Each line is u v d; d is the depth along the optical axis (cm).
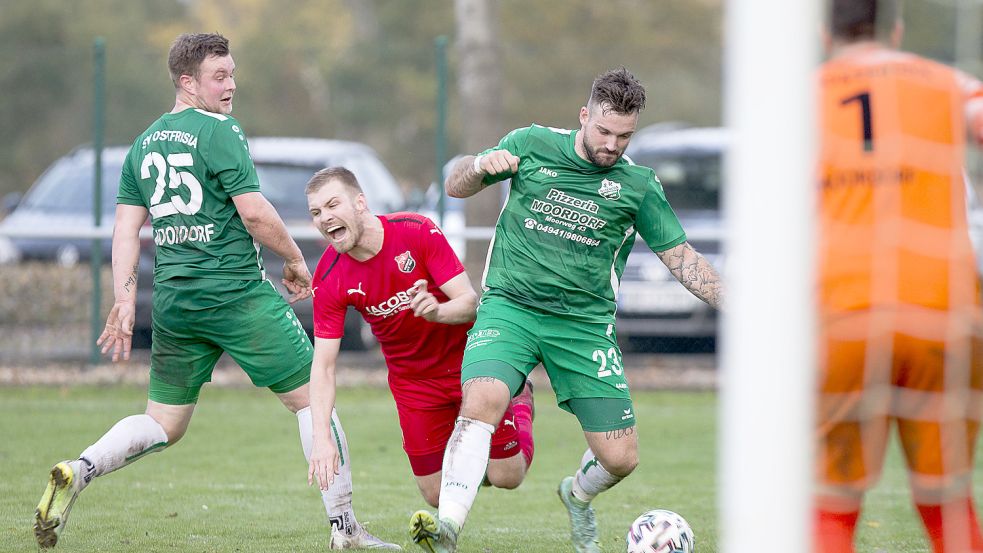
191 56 1792
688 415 3438
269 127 5356
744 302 767
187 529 1900
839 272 1252
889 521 2083
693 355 3953
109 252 3928
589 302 1664
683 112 5994
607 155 1611
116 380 3797
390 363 1758
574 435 3133
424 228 1664
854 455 1298
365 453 2808
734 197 768
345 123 5197
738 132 762
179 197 1761
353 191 1611
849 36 1312
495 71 5212
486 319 1656
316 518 2019
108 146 4684
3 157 4794
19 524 1891
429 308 1558
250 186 1758
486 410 1569
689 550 1661
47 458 2597
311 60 5247
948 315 1242
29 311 3931
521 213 1683
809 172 768
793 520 763
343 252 1616
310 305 3797
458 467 1535
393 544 1786
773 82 750
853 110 1272
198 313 1764
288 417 3312
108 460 1689
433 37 10081
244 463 2625
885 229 1248
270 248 1800
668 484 2466
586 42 9688
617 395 1653
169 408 1819
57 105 4738
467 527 2000
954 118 1275
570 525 1830
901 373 1277
